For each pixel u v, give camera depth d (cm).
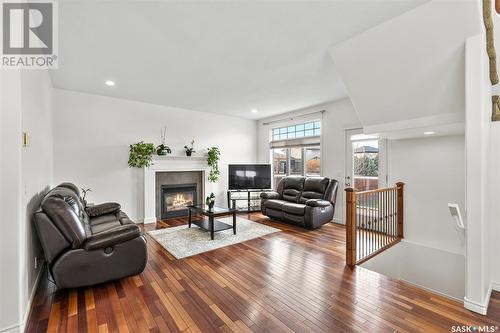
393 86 281
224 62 319
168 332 173
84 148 446
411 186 393
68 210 224
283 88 425
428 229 374
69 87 416
